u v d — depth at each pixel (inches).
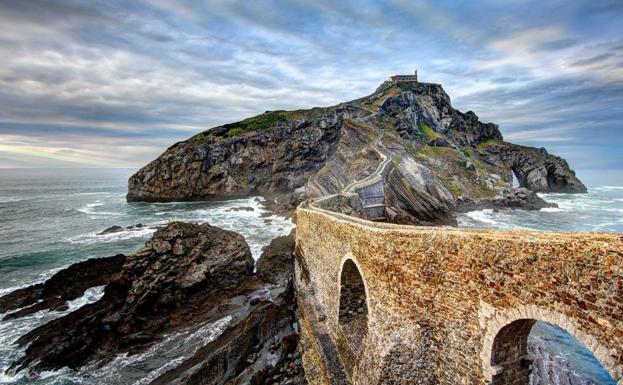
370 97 5226.4
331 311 839.1
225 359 843.4
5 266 1512.1
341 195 1934.1
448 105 5241.1
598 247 301.6
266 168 4343.0
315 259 1025.5
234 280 1333.7
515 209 3053.6
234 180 4153.5
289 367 844.0
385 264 572.4
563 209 3093.0
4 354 902.4
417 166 2861.7
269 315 1008.2
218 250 1379.2
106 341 951.6
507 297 376.2
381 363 519.8
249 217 2682.1
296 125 4495.6
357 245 674.2
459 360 438.3
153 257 1214.3
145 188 3892.7
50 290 1220.5
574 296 312.7
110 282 1142.3
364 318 792.3
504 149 5024.6
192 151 4072.3
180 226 1374.3
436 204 2529.5
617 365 280.7
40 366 854.5
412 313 511.2
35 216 2760.8
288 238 1752.0
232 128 4800.7
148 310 1087.6
